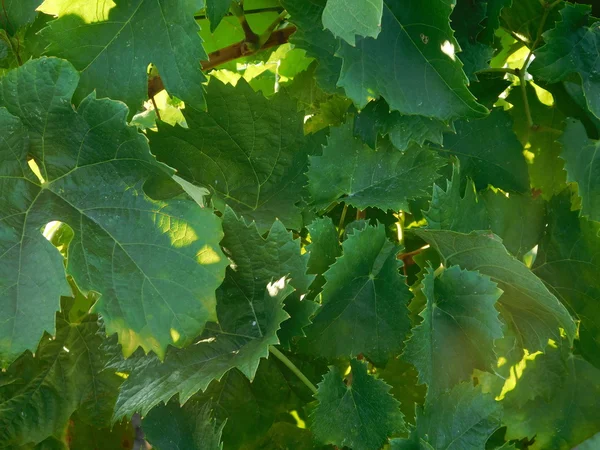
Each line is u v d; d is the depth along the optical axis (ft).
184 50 1.27
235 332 1.38
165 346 1.21
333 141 1.50
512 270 1.41
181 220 1.23
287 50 1.98
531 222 1.68
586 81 1.57
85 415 1.62
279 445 1.65
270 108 1.52
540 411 1.77
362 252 1.40
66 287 1.23
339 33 1.17
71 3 1.28
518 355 1.69
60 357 1.60
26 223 1.23
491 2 1.49
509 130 1.73
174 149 1.52
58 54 1.28
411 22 1.35
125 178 1.25
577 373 1.77
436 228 1.41
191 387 1.27
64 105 1.19
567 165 1.62
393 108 1.36
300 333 1.32
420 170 1.54
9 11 1.34
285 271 1.33
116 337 1.39
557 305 1.43
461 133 1.71
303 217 1.56
